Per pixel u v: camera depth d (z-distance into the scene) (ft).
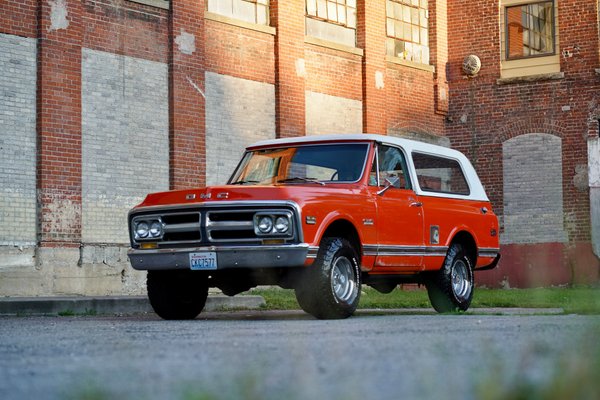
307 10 68.18
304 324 27.43
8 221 48.44
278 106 64.34
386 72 73.97
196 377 13.19
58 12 50.88
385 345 18.02
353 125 71.00
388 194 34.86
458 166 40.27
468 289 39.24
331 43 69.10
